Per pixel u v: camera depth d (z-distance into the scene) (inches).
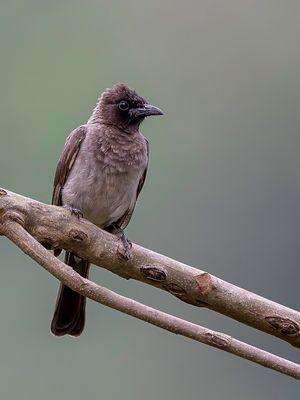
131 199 334.3
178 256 664.4
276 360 224.2
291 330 247.8
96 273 589.3
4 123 659.4
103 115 338.3
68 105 679.7
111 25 719.7
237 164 727.7
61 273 231.0
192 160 711.7
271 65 770.8
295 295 673.0
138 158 333.1
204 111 726.5
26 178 636.7
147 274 254.5
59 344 608.1
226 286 251.4
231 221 696.4
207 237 679.7
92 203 327.0
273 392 637.3
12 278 612.7
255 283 678.5
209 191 704.4
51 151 652.7
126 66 717.9
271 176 737.6
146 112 338.6
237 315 251.8
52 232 253.9
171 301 603.8
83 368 610.5
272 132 756.6
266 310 249.6
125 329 624.7
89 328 619.5
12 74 682.2
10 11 701.3
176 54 735.1
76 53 701.3
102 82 698.2
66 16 709.9
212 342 224.4
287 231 705.6
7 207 247.0
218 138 727.7
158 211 673.6
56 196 332.8
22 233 239.3
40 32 699.4
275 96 768.3
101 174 325.4
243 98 759.1
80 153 327.0
